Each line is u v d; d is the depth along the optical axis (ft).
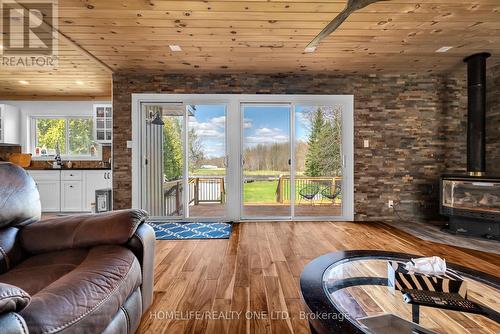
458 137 14.20
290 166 14.43
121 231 4.93
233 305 5.95
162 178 14.32
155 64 12.49
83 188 17.24
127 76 13.71
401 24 8.84
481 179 10.96
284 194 14.53
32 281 3.86
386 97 14.05
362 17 8.38
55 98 18.43
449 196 11.89
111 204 14.02
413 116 14.10
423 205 14.19
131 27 9.02
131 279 4.33
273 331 5.06
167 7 7.81
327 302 3.67
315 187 14.55
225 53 11.23
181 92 13.82
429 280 4.14
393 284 4.39
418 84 14.07
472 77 11.69
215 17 8.37
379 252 5.55
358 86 14.02
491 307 4.26
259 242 10.48
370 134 14.07
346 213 14.20
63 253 4.78
